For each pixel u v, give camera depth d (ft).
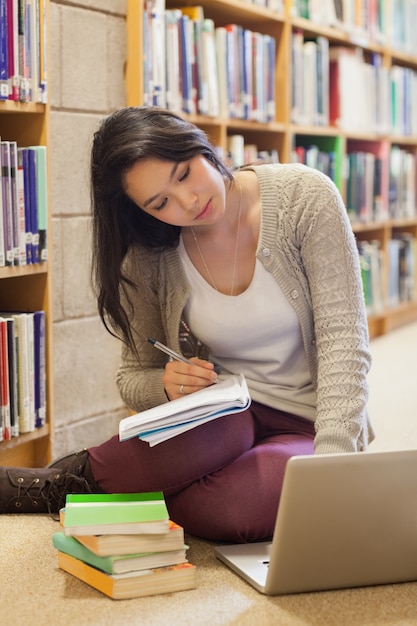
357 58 14.30
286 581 5.21
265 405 6.39
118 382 6.64
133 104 9.41
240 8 10.80
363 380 5.58
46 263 7.91
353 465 5.00
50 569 5.70
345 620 4.94
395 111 15.83
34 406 7.94
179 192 5.45
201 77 10.06
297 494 4.95
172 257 6.23
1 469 6.75
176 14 9.66
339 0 13.44
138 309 6.48
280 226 5.92
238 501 5.89
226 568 5.67
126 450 6.15
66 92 8.73
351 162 14.25
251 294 6.02
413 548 5.36
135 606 5.12
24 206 7.63
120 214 5.96
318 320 5.73
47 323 8.04
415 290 17.20
